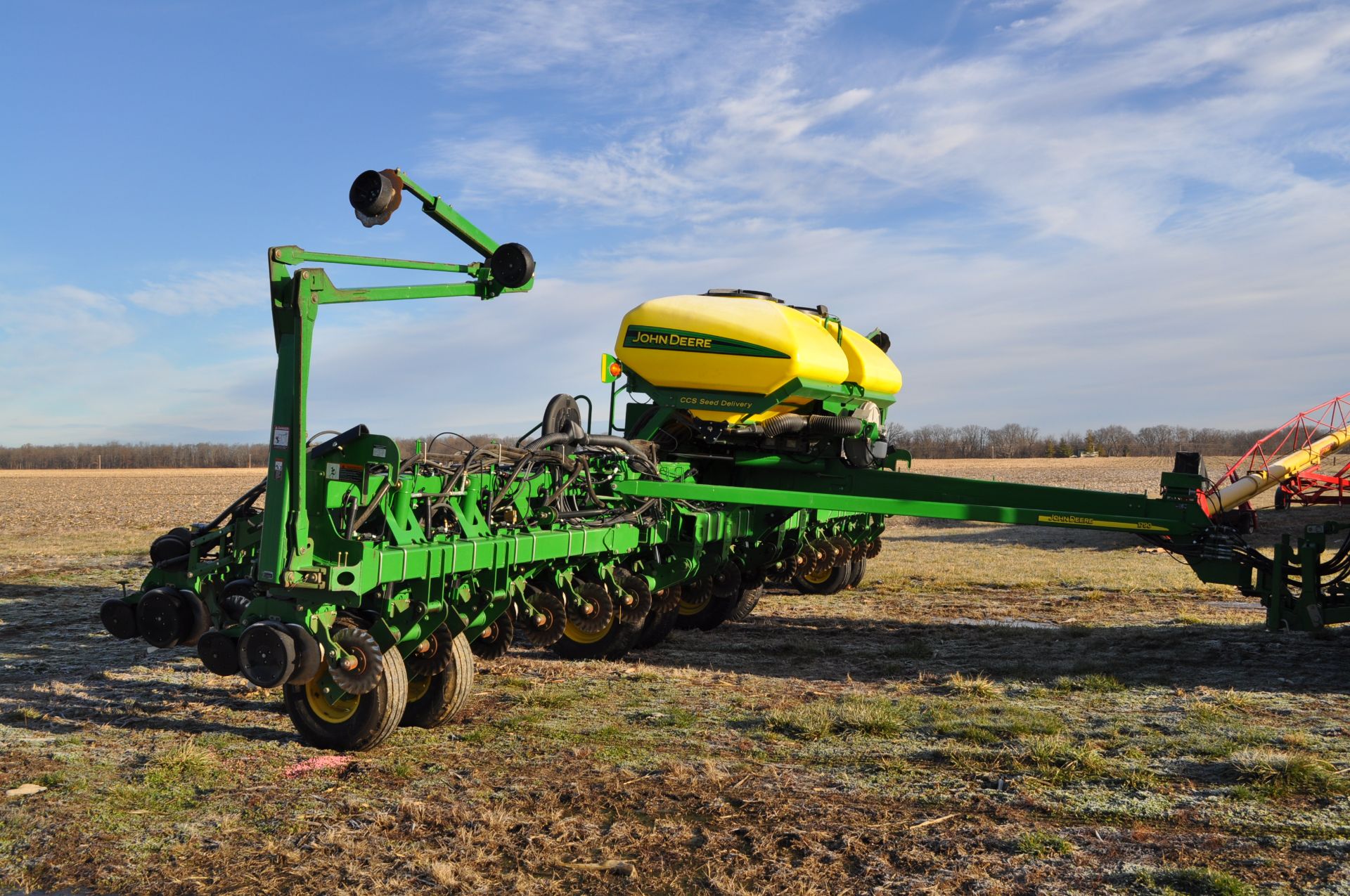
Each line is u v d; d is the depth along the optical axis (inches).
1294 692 262.1
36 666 296.0
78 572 538.9
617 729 229.0
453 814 170.1
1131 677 282.7
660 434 368.8
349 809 174.4
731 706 251.9
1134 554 681.6
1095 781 187.3
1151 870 145.9
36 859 153.5
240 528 228.2
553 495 261.9
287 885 144.4
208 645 203.9
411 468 223.0
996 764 197.9
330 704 211.2
